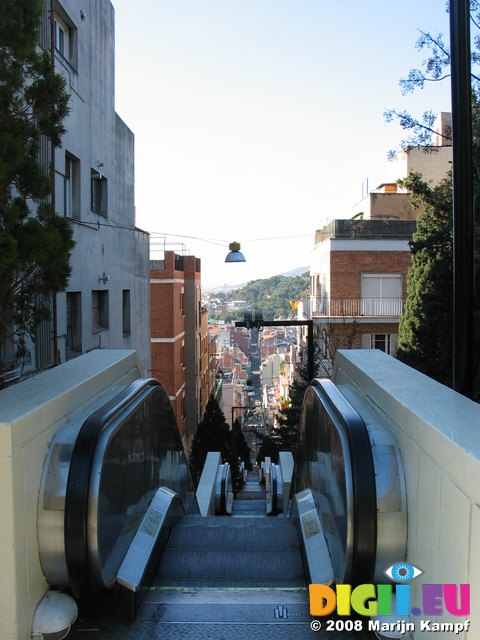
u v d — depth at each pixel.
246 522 5.85
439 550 2.66
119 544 3.64
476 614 2.22
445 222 11.20
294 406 23.59
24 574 2.92
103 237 15.06
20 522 2.88
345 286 24.64
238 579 4.10
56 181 11.30
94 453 3.24
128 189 18.20
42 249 3.68
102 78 14.93
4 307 3.79
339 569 3.37
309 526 4.25
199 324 39.38
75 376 4.15
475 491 2.27
